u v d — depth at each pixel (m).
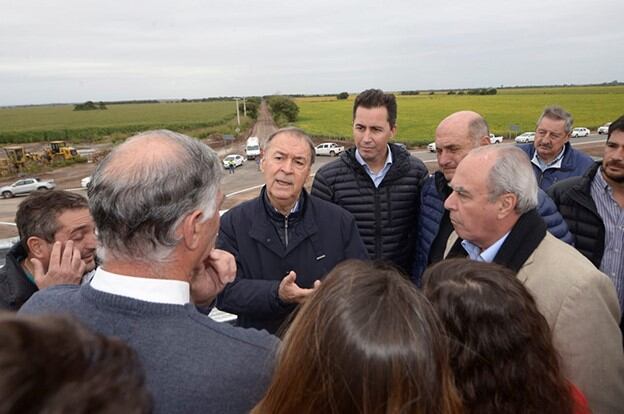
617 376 1.64
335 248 2.41
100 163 1.10
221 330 1.08
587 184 2.88
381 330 0.82
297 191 2.28
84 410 0.51
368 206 3.18
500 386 1.05
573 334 1.63
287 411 0.88
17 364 0.49
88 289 1.08
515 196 1.85
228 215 2.45
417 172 3.24
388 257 3.23
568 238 2.29
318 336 0.85
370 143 3.07
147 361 0.96
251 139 35.16
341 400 0.82
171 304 1.05
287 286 2.01
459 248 2.30
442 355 0.88
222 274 1.53
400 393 0.80
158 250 1.05
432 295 1.18
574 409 1.17
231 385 1.00
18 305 1.95
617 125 2.67
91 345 0.58
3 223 17.94
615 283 2.80
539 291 1.73
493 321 1.07
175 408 0.95
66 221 1.88
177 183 1.06
